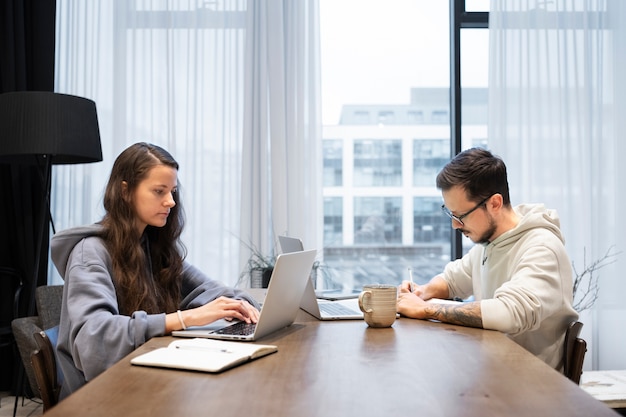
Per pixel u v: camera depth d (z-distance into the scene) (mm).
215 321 1620
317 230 3625
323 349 1290
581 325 1546
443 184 1815
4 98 2922
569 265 1697
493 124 3594
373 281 3902
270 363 1154
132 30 3578
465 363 1149
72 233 1723
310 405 880
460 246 3824
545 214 1795
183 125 3609
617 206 3605
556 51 3592
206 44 3623
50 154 2936
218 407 869
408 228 3912
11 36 3449
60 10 3598
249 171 3559
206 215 3600
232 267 3598
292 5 3617
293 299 1537
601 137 3613
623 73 3604
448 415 834
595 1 3629
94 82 3607
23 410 3137
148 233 1967
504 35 3615
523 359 1184
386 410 856
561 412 845
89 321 1424
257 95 3596
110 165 3600
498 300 1575
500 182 1791
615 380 2834
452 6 3846
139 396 923
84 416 827
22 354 2795
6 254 3490
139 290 1736
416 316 1716
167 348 1223
